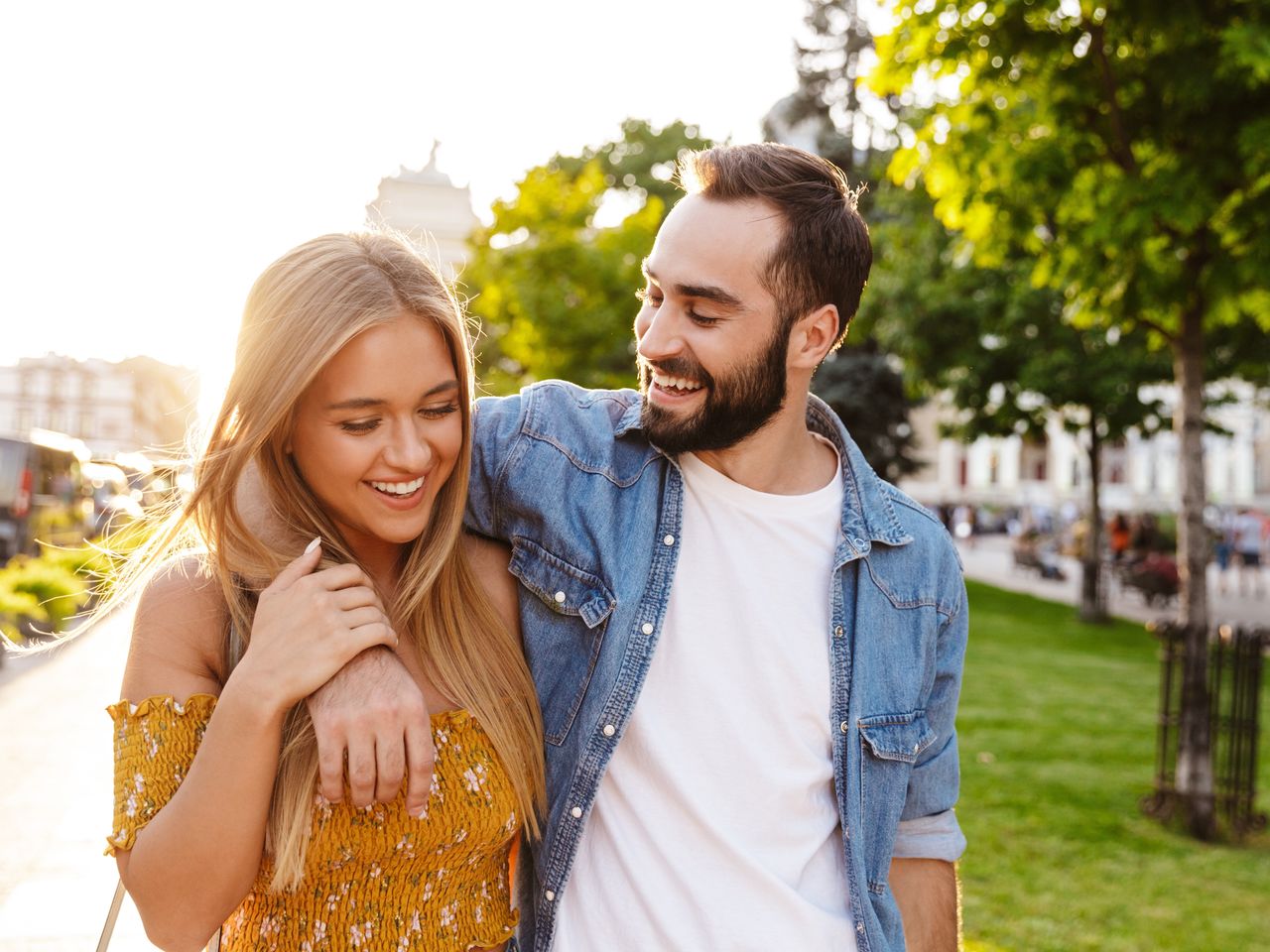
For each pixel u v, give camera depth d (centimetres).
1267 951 439
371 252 145
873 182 2272
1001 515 4969
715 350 163
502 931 163
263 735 129
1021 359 1512
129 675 143
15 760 674
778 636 171
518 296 1692
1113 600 2064
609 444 181
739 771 166
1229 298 577
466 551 174
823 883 171
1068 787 689
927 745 182
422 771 134
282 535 155
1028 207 548
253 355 141
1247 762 652
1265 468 4891
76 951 380
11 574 1176
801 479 182
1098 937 449
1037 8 490
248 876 135
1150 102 528
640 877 162
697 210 166
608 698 166
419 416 146
